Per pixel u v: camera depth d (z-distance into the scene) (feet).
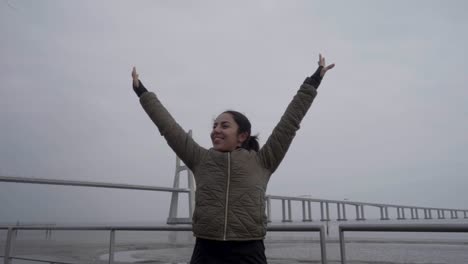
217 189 5.32
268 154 5.62
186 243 13.79
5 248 15.08
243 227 5.09
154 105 6.25
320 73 5.87
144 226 11.03
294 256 8.50
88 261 12.27
